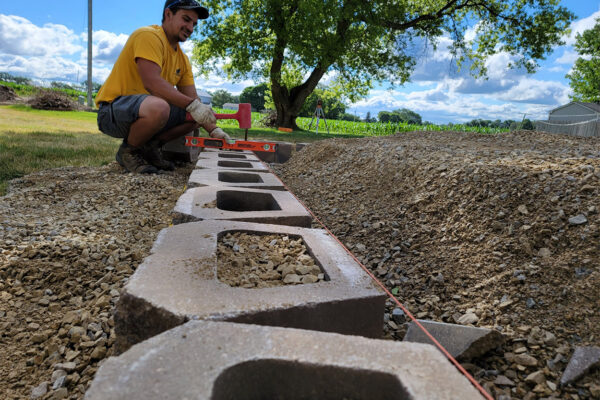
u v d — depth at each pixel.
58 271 2.20
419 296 2.12
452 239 2.53
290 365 0.95
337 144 5.96
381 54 17.55
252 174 3.63
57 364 1.51
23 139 6.71
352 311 1.38
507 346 1.63
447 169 3.30
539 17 17.66
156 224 3.05
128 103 3.94
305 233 2.09
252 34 17.20
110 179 4.14
